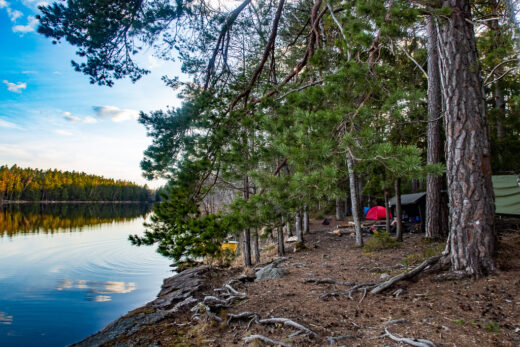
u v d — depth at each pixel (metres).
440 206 11.03
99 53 7.09
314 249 13.59
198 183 7.03
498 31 6.25
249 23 8.93
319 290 6.29
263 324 4.75
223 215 6.02
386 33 4.78
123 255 18.34
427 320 4.02
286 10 9.55
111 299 9.81
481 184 5.08
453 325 3.77
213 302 6.19
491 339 3.35
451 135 5.35
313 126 4.47
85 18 6.59
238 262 13.74
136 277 12.95
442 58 5.50
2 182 110.44
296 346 3.82
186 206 6.64
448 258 5.53
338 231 18.09
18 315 8.38
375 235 11.79
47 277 13.00
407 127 10.55
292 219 5.75
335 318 4.61
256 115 5.95
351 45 5.57
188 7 7.59
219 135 6.32
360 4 4.82
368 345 3.63
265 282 7.78
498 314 3.83
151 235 6.51
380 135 4.72
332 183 4.30
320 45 7.31
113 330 5.74
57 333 7.12
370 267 8.28
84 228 34.25
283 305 5.50
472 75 5.24
